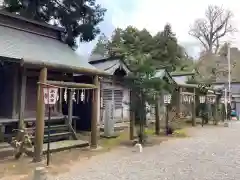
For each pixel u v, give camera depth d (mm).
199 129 15719
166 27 31094
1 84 9977
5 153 7715
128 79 10125
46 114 10242
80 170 6418
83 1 15125
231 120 23734
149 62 10773
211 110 19281
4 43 8875
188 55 42875
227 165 7125
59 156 7789
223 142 10961
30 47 9531
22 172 6094
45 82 7215
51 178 5727
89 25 15508
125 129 13977
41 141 7113
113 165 6949
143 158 7812
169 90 11156
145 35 28688
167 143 10539
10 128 9328
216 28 47469
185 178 5914
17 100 9305
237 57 41469
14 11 15492
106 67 13727
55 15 15625
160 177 5965
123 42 27672
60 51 10797
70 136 10062
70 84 8148
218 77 35688
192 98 17562
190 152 8812
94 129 9078
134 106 10133
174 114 17406
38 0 15055
